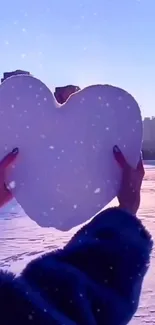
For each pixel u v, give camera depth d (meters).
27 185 1.28
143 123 1.27
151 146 46.75
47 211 1.29
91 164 1.27
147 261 1.21
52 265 1.14
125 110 1.27
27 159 1.27
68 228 1.29
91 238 1.20
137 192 1.28
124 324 1.17
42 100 1.26
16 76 1.25
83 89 1.27
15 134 1.26
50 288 1.11
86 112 1.27
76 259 1.17
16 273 1.12
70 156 1.27
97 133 1.27
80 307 1.10
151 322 4.51
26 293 1.08
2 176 1.27
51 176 1.28
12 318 1.06
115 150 1.27
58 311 1.08
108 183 1.28
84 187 1.28
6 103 1.25
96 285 1.14
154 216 11.90
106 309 1.13
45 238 8.97
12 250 7.79
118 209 1.25
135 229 1.22
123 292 1.16
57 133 1.26
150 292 5.27
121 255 1.18
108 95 1.26
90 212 1.29
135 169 1.29
